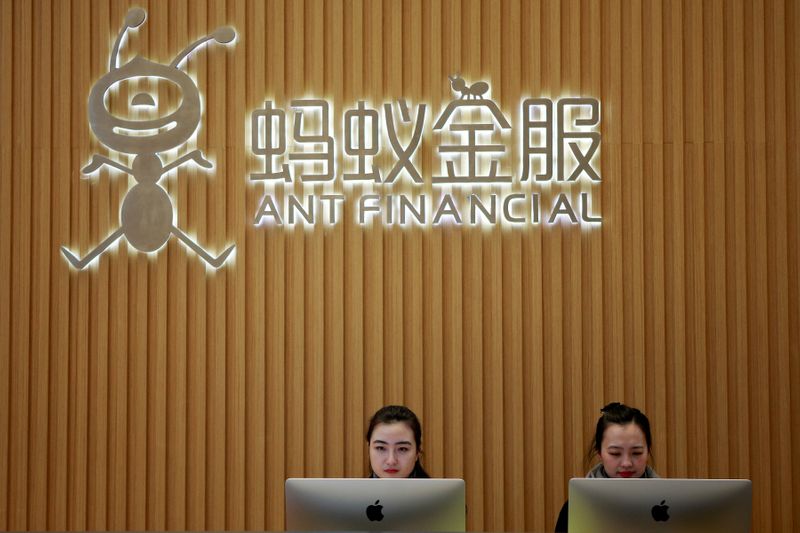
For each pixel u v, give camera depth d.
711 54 4.54
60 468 4.56
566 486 4.47
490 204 4.54
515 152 4.55
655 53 4.53
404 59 4.61
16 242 4.63
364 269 4.57
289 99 4.62
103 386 4.57
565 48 4.58
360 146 4.57
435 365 4.51
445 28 4.60
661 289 4.48
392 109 4.58
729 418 4.48
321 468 4.51
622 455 3.56
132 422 4.57
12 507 4.57
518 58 4.56
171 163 4.60
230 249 4.58
